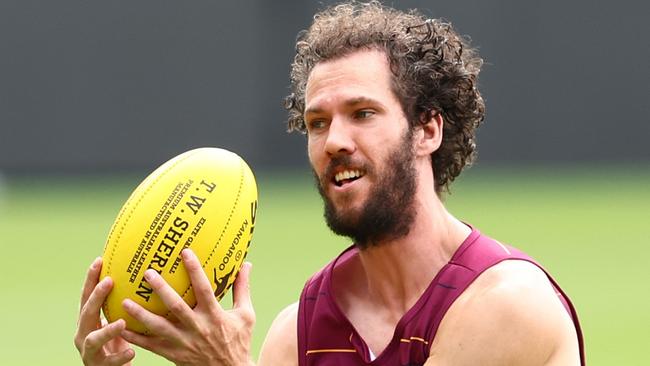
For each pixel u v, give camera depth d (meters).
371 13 11.61
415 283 11.23
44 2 73.31
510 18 74.19
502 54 74.50
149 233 10.98
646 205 66.69
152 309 10.92
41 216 65.38
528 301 10.69
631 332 31.05
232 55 73.62
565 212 63.25
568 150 76.25
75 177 75.12
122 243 11.00
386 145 10.93
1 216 65.69
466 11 72.88
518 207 65.44
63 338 31.86
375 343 11.29
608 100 75.56
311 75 11.19
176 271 10.92
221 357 10.98
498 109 75.50
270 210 67.19
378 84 11.01
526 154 76.31
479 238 11.31
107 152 74.06
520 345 10.58
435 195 11.51
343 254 11.82
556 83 75.38
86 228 59.88
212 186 11.28
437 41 11.61
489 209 64.31
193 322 10.75
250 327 11.26
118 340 11.66
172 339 10.83
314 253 48.66
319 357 11.51
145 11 73.19
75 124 73.94
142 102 73.62
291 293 37.41
